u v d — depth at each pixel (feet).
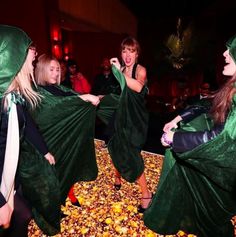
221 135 5.25
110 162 13.64
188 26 45.55
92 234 8.11
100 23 39.63
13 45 4.50
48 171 6.37
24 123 5.14
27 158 5.98
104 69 18.97
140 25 56.39
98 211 9.30
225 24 39.73
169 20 53.31
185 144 5.71
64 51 35.45
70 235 8.05
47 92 7.71
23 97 5.25
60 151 8.32
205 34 44.88
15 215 5.56
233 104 5.21
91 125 8.76
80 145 8.73
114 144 9.05
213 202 6.65
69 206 9.58
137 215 9.08
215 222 6.93
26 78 5.16
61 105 7.78
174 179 6.95
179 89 31.42
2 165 4.87
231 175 5.72
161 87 47.19
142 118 8.92
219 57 40.98
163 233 7.64
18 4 20.43
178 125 7.03
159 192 7.21
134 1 48.44
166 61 50.49
